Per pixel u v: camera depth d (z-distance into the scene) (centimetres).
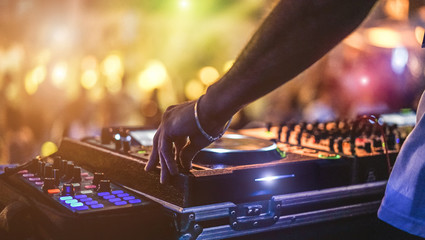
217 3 440
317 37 63
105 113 485
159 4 491
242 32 454
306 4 61
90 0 527
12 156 429
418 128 69
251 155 94
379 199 105
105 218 77
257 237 90
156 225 82
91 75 508
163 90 513
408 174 69
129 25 516
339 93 318
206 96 77
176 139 83
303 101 371
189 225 81
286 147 112
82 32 531
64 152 122
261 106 375
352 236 101
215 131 79
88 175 101
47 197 84
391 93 240
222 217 85
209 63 516
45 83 491
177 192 84
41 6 521
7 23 518
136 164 95
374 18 261
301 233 95
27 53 520
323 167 96
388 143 115
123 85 505
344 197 99
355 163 101
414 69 239
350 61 298
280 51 65
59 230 75
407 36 244
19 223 81
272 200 90
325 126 133
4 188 98
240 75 70
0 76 494
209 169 86
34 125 463
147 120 493
